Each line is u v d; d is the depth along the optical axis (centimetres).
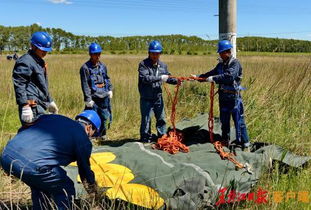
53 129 329
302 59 992
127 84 1007
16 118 753
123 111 804
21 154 315
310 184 423
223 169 438
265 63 959
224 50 531
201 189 385
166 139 537
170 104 861
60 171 327
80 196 379
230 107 552
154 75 596
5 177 465
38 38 428
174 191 385
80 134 333
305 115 678
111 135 713
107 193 386
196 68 1160
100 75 643
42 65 444
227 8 710
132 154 487
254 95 758
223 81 536
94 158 479
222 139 579
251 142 584
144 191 390
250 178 426
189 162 466
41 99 442
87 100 625
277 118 666
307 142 579
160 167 438
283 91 787
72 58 2981
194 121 659
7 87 992
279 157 479
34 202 350
